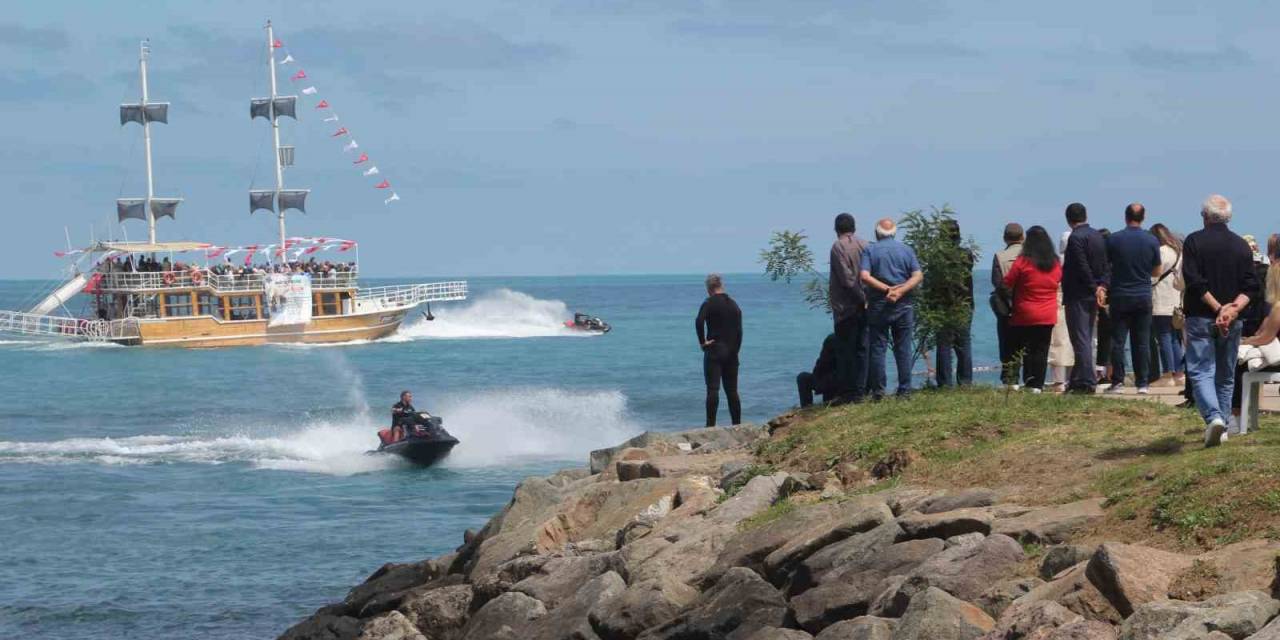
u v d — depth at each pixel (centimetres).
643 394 9681
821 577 2078
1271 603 1543
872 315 3256
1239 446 2123
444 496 5584
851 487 2598
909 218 3569
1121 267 3284
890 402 3091
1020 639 1634
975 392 3231
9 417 9306
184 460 6831
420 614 2725
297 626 2952
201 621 3662
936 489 2383
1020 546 1914
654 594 2197
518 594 2488
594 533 2864
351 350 15275
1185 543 1816
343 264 16275
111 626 3631
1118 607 1662
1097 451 2347
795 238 3691
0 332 18762
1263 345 2280
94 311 17725
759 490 2655
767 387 9819
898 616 1888
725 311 3866
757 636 1977
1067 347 3759
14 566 4350
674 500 2853
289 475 6259
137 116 17650
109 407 9888
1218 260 2212
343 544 4612
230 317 15612
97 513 5294
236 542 4666
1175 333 3847
